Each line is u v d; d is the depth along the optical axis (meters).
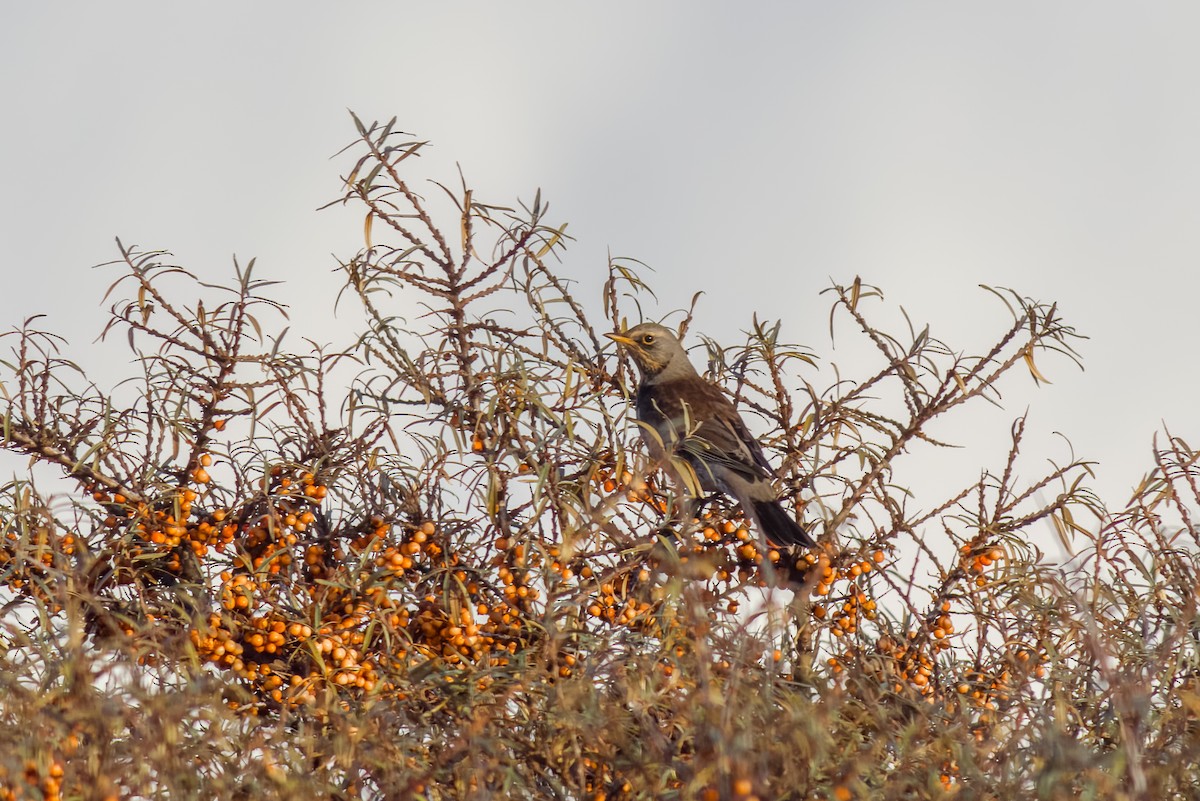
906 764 9.08
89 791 8.50
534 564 11.81
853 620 12.24
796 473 14.27
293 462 12.37
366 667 10.92
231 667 11.13
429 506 12.24
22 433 12.20
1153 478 12.12
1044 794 8.47
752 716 8.71
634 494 13.06
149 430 12.37
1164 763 9.05
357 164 11.98
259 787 8.91
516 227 12.43
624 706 9.38
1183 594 11.18
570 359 13.43
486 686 10.10
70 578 10.38
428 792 9.36
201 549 12.23
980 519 12.68
